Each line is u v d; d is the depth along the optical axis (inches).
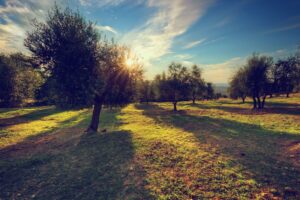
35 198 347.6
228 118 1408.7
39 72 740.0
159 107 2819.9
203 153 546.6
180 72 2202.3
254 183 363.9
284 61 1844.2
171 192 343.9
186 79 2208.4
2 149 669.3
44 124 1284.4
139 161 497.0
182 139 736.3
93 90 717.9
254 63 1877.5
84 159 530.3
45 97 806.5
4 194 364.8
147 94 3540.8
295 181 367.9
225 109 2170.3
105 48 800.9
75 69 702.5
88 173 439.8
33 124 1277.1
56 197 347.3
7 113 1898.4
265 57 1870.1
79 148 637.3
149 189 358.0
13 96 1211.2
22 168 482.0
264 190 338.6
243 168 435.2
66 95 705.6
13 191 374.9
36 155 588.7
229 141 695.1
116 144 652.7
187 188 355.3
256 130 893.8
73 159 534.9
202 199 318.7
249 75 1882.4
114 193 350.0
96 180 404.8
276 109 1834.4
